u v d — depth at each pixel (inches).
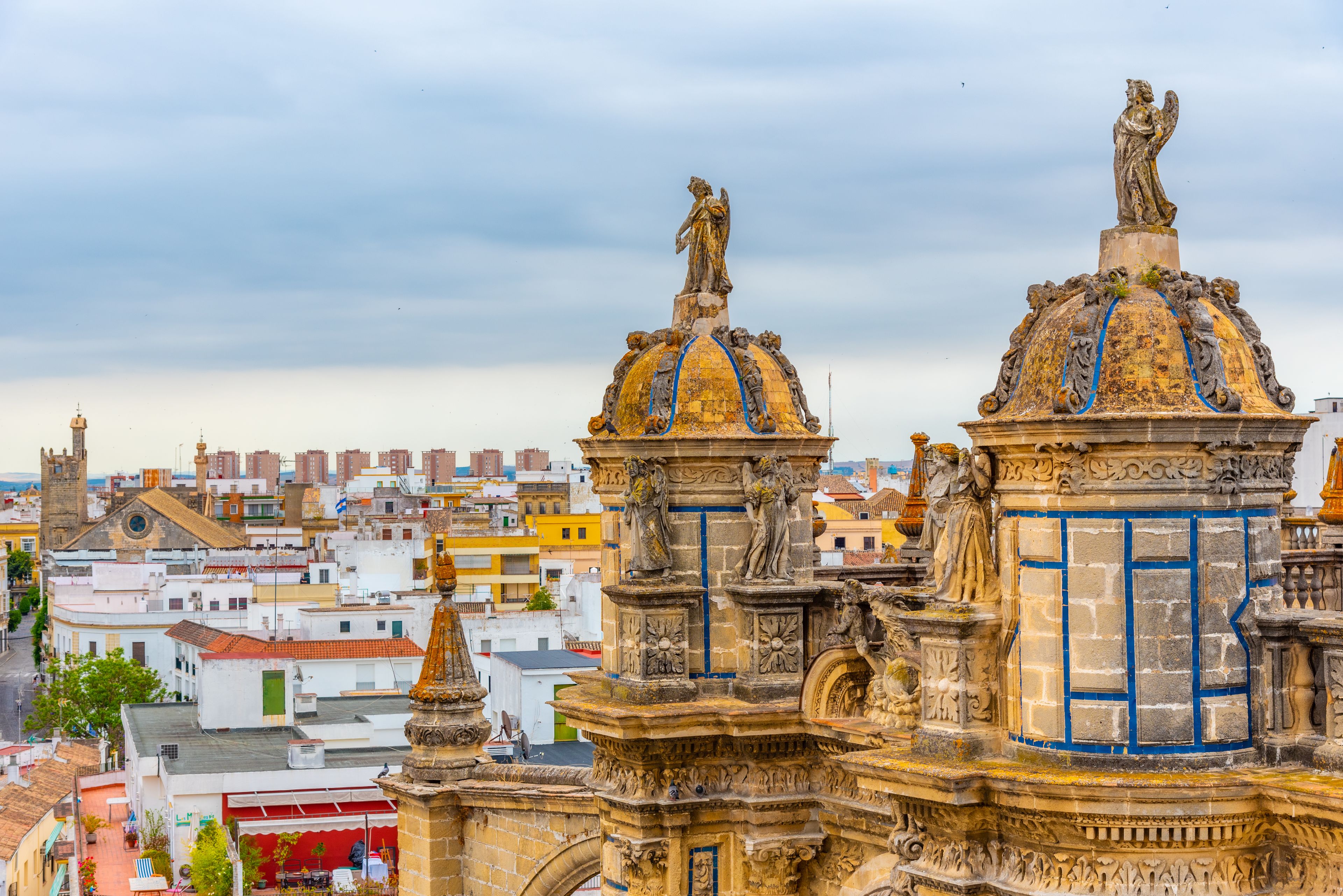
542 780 1889.8
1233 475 967.0
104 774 4603.8
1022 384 1004.6
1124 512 958.4
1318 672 967.0
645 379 1460.4
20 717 6899.6
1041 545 979.9
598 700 1441.9
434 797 1951.3
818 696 1374.3
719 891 1435.8
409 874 2003.0
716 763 1434.5
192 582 7052.2
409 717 4239.7
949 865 1006.4
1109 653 956.6
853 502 6038.4
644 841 1416.1
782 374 1489.9
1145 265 1016.2
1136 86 1029.2
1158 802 933.8
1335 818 904.9
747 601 1413.6
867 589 1293.1
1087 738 960.3
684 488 1434.5
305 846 3619.6
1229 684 967.0
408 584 7101.4
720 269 1503.4
